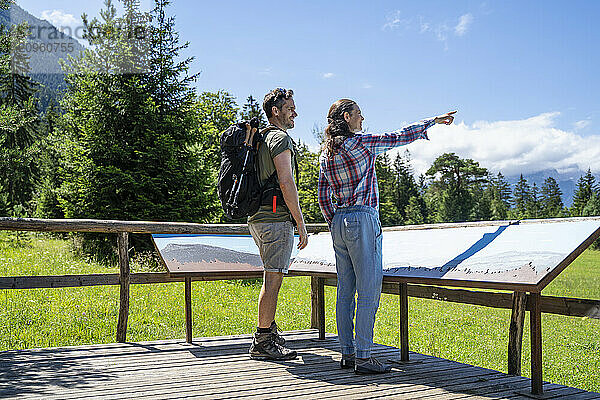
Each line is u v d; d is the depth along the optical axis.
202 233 5.85
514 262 3.46
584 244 3.29
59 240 22.59
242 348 4.95
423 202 66.25
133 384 3.70
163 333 7.30
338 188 3.98
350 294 4.15
